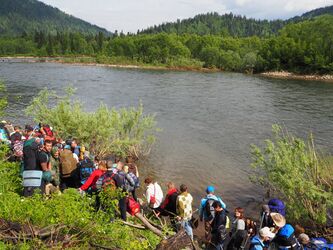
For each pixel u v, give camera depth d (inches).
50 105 1197.1
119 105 1471.5
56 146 429.4
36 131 562.6
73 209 241.8
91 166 387.9
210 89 2181.3
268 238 284.5
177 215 366.9
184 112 1341.0
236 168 682.2
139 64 5265.8
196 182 600.4
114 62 5408.5
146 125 752.3
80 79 2650.1
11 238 208.2
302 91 2130.9
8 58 6604.3
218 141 906.7
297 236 331.0
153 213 390.0
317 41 3951.8
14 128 571.2
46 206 248.2
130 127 740.0
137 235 294.4
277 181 441.4
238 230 336.5
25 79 2503.7
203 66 5019.7
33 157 316.8
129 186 334.0
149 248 278.1
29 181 308.3
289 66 4133.9
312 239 346.9
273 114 1322.6
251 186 581.9
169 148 820.0
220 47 5851.4
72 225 231.0
